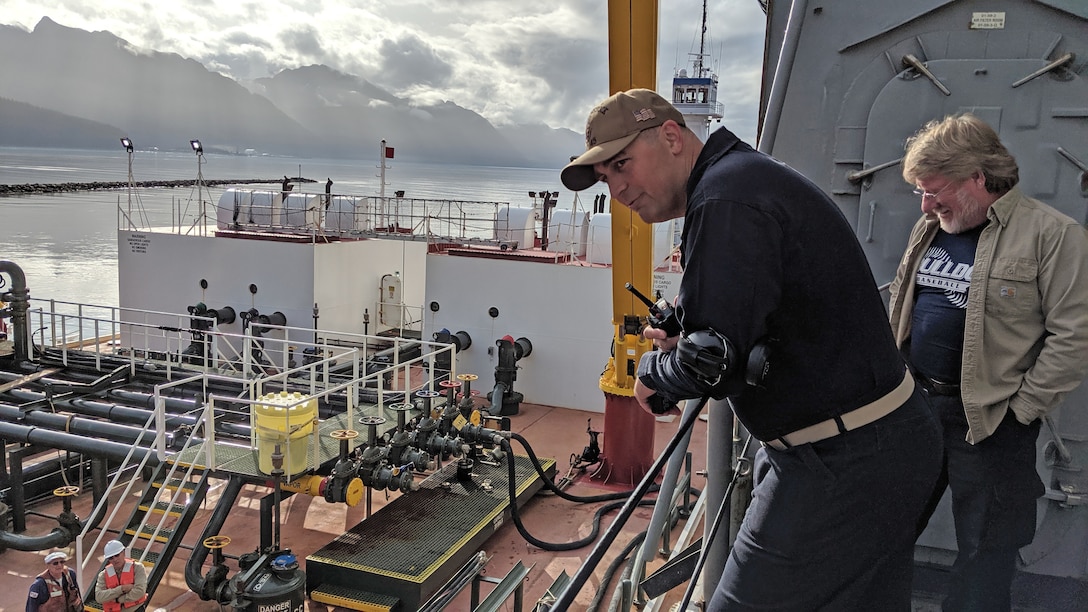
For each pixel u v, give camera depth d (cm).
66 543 821
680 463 366
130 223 1661
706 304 161
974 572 262
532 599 736
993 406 246
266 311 1538
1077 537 280
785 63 307
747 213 160
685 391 167
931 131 247
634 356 966
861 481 175
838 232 166
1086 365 229
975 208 245
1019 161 284
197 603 718
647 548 373
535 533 888
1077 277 227
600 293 1382
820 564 182
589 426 1108
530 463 1024
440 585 719
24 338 1213
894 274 305
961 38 285
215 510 729
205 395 845
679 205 187
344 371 1388
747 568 191
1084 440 275
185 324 1593
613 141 177
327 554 730
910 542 185
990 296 241
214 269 1568
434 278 1477
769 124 314
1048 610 287
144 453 835
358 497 774
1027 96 280
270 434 721
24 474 948
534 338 1426
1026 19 278
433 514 831
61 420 908
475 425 962
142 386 1130
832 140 307
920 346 266
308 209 1633
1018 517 256
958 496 262
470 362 1469
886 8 292
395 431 904
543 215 1628
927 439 180
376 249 1684
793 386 176
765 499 191
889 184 300
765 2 395
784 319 171
